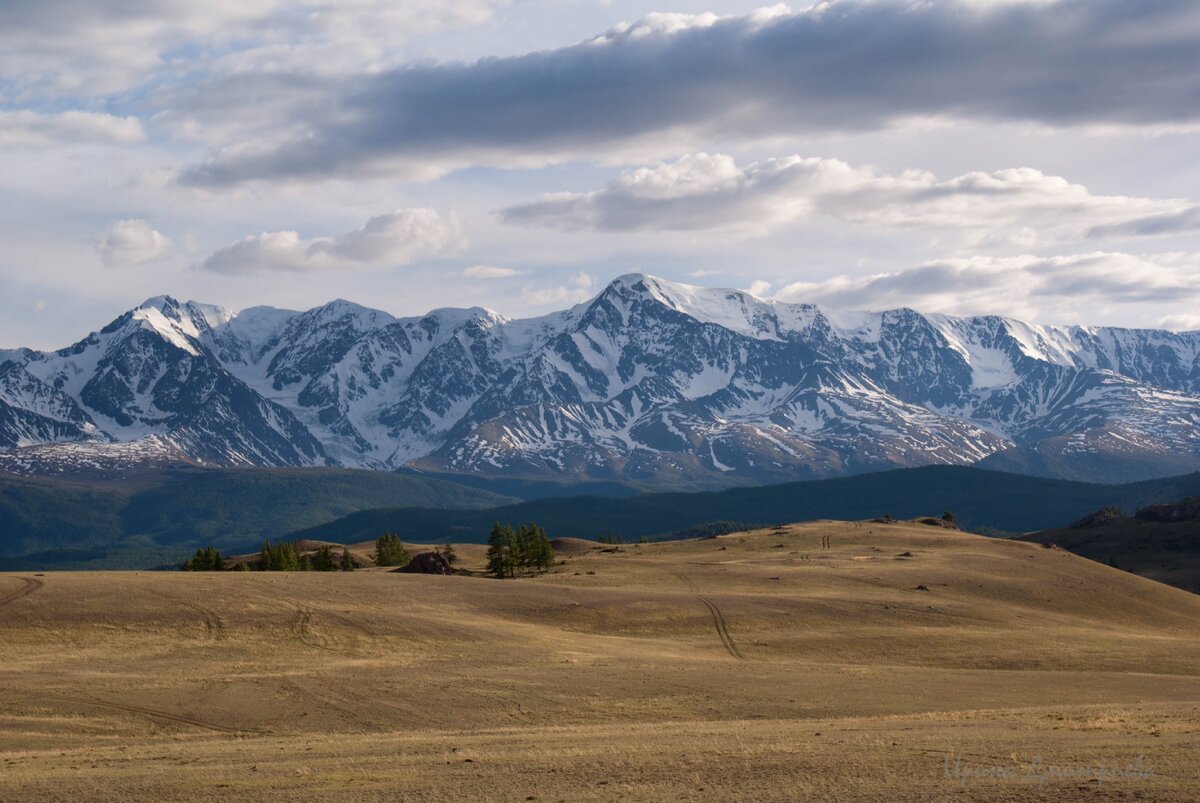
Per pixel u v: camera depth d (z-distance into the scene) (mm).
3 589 133500
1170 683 108438
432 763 56312
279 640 118938
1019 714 76188
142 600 130875
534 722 84250
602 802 45781
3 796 50438
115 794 50344
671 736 66500
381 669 105500
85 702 88125
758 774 50312
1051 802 43188
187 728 82250
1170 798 42625
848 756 53844
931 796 44906
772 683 100375
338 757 60250
